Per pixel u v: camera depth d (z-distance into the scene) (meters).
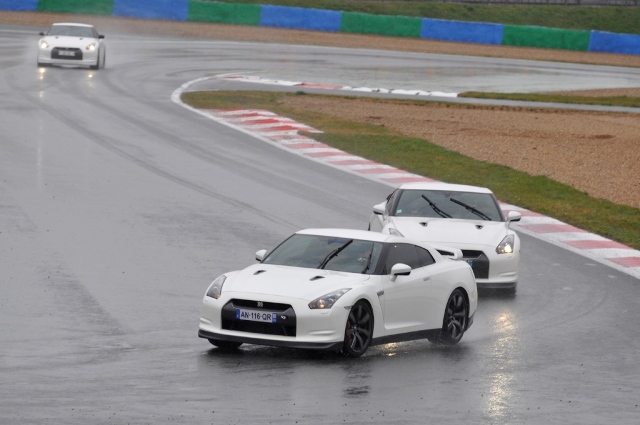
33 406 32.97
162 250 61.91
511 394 37.47
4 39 191.25
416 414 33.84
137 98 133.25
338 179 90.69
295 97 146.62
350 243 45.25
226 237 66.38
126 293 51.69
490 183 92.56
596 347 46.78
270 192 82.88
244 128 116.12
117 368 38.53
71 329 44.44
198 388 36.03
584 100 168.62
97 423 31.38
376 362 41.59
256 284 41.78
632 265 67.12
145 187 81.44
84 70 158.75
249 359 40.88
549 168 102.56
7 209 70.44
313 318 40.38
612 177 99.94
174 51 195.62
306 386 36.81
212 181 85.81
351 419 32.84
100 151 95.88
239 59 192.12
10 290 50.88
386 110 140.12
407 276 44.66
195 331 45.34
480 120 136.50
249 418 32.47
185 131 111.00
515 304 55.47
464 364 42.31
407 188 63.75
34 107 118.44
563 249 70.75
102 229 66.56
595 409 35.97
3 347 41.00
